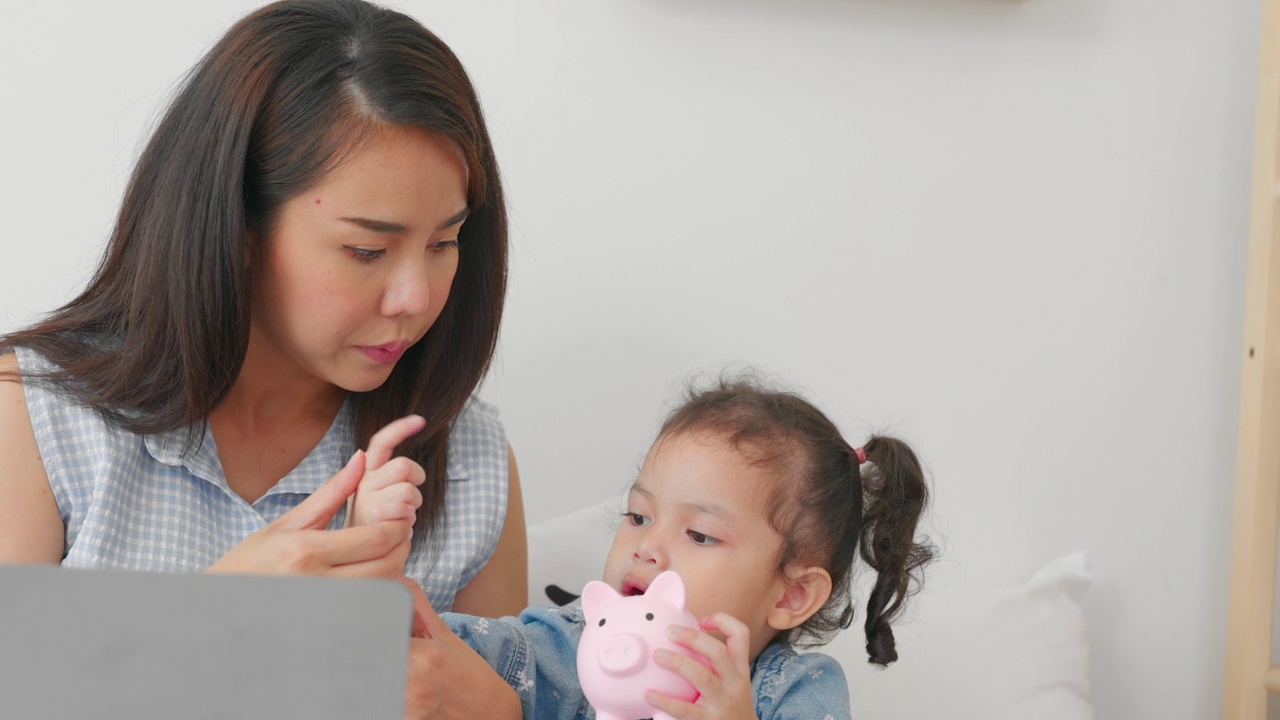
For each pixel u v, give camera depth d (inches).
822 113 59.1
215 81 37.1
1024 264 61.1
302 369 42.4
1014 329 61.2
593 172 57.5
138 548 39.8
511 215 57.1
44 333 41.3
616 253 57.9
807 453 43.0
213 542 41.2
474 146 38.2
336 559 31.1
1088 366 61.8
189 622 17.5
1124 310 61.9
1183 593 62.8
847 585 46.0
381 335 38.2
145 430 39.5
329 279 36.9
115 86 53.9
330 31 37.6
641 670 32.1
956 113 60.1
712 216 58.6
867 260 59.9
